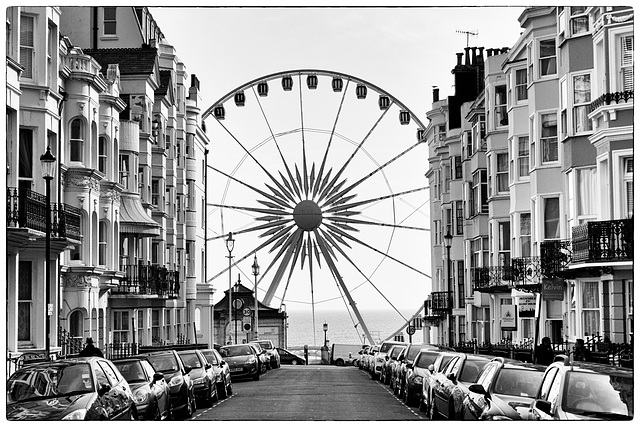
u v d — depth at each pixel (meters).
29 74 35.00
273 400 33.28
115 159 46.00
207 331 72.94
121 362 22.98
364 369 63.19
